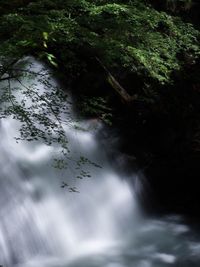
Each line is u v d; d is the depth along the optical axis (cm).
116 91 921
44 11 645
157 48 743
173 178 861
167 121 923
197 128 889
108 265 627
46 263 612
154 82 931
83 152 839
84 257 648
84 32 636
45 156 762
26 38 541
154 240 728
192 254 677
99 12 686
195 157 842
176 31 792
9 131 786
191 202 851
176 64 786
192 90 945
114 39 668
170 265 638
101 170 841
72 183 774
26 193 682
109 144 892
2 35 592
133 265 633
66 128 836
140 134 930
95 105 770
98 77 920
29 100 698
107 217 773
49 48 738
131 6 729
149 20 725
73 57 720
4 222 611
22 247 611
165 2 1061
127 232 763
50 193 718
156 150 905
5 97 563
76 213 731
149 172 877
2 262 573
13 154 742
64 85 864
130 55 719
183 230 772
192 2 1109
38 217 662
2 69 550
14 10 731
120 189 836
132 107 932
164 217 834
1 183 671
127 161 883
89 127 880
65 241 673
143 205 851
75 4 699
